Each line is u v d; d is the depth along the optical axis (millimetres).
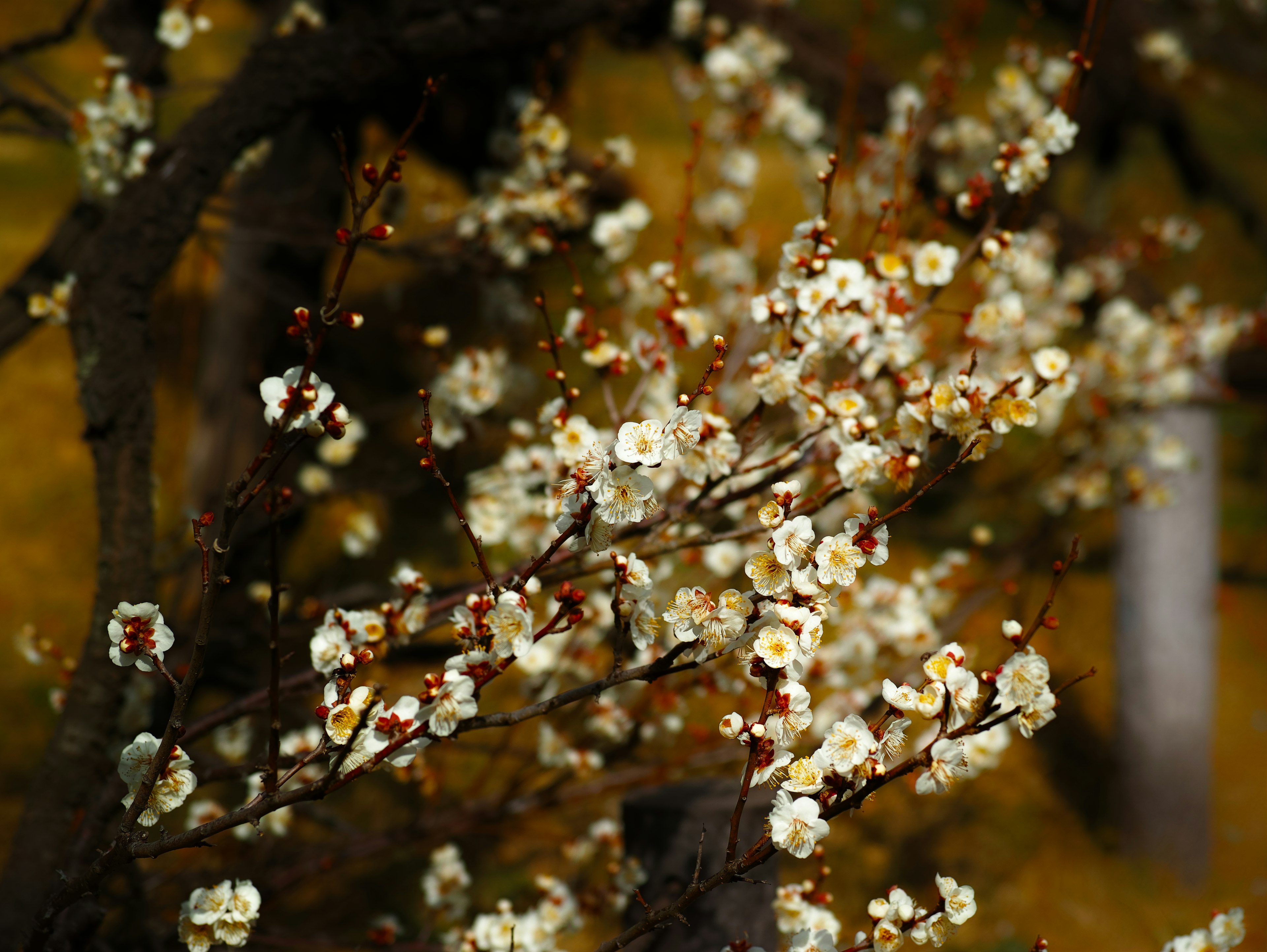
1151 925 4430
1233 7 5816
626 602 1189
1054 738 5223
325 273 6004
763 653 1150
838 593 1226
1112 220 6730
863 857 4414
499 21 2283
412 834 2684
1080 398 3828
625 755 2768
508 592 1089
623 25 3070
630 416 2232
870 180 2900
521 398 3133
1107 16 1688
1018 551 4492
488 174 2643
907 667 2826
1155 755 4754
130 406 1867
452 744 1515
